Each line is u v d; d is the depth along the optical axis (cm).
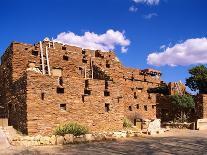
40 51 2727
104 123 2431
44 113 2105
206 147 1814
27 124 2028
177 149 1738
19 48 2591
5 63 2752
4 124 2284
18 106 2225
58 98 2191
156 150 1700
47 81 2155
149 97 3534
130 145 1894
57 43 2919
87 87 2367
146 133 2623
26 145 1853
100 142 2041
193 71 4772
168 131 2995
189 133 2791
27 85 2064
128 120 2928
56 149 1727
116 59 3447
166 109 3838
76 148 1767
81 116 2295
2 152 1622
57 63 2841
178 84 4300
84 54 3122
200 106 3647
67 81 2253
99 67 3061
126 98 3253
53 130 2128
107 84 2509
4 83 2722
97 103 2409
